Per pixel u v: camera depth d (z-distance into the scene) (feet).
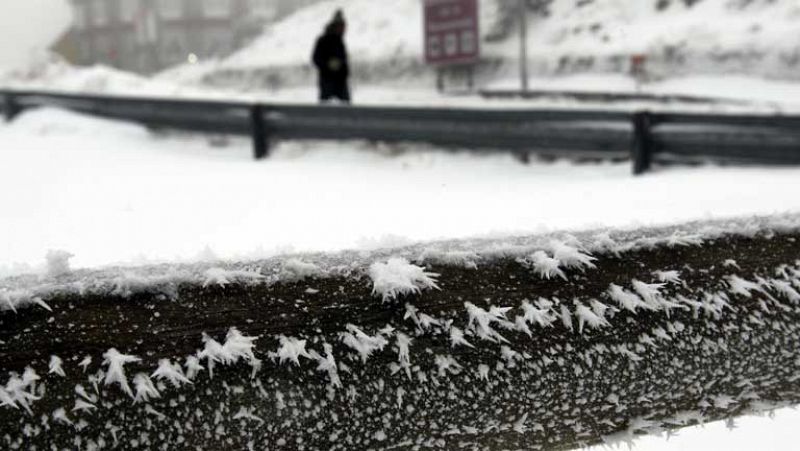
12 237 15.26
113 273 2.47
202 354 2.34
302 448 2.43
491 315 2.69
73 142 33.35
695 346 3.00
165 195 20.63
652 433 3.06
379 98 83.76
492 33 95.91
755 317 3.12
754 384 3.15
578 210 17.24
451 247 2.87
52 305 2.32
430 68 97.71
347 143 31.63
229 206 18.94
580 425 2.87
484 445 2.73
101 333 2.31
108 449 2.22
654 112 24.20
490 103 66.69
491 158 28.14
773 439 5.63
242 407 2.37
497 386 2.68
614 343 2.88
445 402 2.61
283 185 22.63
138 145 33.55
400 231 15.39
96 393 2.23
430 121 28.89
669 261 3.10
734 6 76.54
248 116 31.73
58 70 74.28
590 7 91.45
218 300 2.48
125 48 202.28
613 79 77.36
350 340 2.52
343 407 2.48
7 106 41.65
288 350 2.42
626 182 21.75
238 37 180.75
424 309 2.66
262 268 2.60
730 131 22.85
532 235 3.07
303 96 94.58
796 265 3.27
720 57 70.74
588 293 2.90
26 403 2.17
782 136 21.95
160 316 2.39
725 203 16.83
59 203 19.13
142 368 2.30
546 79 84.17
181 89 63.77
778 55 66.85
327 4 138.51
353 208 18.48
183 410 2.31
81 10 207.21
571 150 26.00
